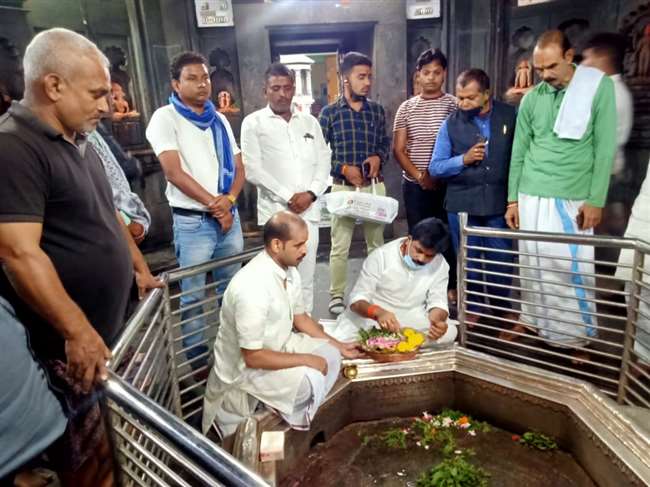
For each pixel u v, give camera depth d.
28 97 1.43
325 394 2.23
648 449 1.83
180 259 2.74
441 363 2.53
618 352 2.90
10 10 3.74
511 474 2.15
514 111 2.99
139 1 4.54
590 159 2.63
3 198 1.30
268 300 2.11
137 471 1.67
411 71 5.36
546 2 4.30
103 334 1.71
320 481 2.16
